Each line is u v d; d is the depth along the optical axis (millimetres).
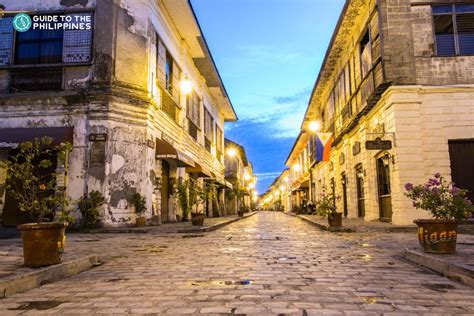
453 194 6504
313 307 3576
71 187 12758
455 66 13375
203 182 25156
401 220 12875
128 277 5082
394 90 13227
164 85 16203
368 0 15195
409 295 4047
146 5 14234
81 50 13555
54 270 5035
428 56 13477
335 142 22734
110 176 12828
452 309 3516
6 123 13398
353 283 4637
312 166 32688
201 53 20719
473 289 4332
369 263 6145
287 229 14781
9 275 4492
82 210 12328
